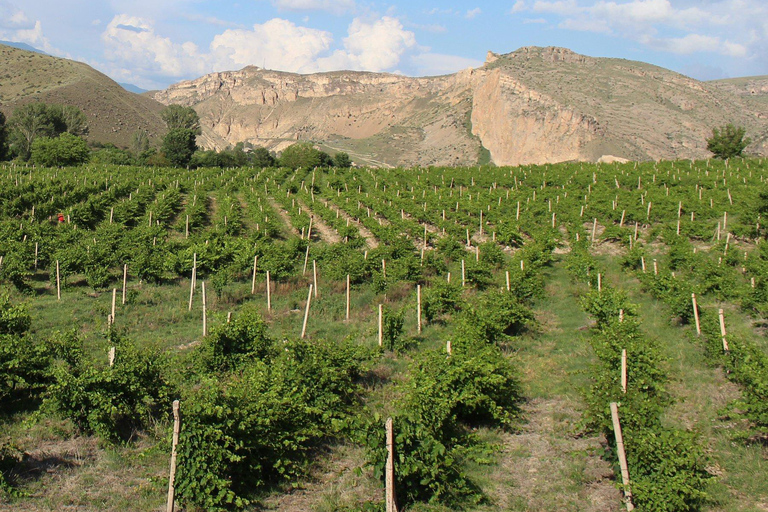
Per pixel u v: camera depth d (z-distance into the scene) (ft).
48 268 85.20
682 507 27.48
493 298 61.82
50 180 146.10
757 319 62.13
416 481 29.89
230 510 29.01
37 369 42.80
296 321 65.87
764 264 70.38
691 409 41.45
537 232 108.06
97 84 614.75
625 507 29.25
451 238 99.35
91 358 46.88
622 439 30.01
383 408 41.88
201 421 29.60
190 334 59.93
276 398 34.60
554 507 29.66
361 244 104.63
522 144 462.60
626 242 101.91
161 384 39.42
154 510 28.81
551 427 39.75
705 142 437.99
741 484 30.96
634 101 516.32
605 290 58.95
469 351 43.32
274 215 126.11
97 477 31.76
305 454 34.96
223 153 329.31
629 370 41.91
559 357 53.57
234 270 82.58
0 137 274.57
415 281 82.64
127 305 68.95
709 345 49.85
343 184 186.60
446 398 35.55
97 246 79.87
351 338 45.42
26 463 32.58
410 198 149.69
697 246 101.30
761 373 36.96
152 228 100.58
